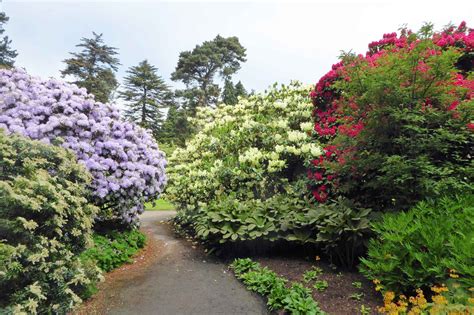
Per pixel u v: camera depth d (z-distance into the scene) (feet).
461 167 11.57
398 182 11.90
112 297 11.72
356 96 13.41
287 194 19.40
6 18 111.55
